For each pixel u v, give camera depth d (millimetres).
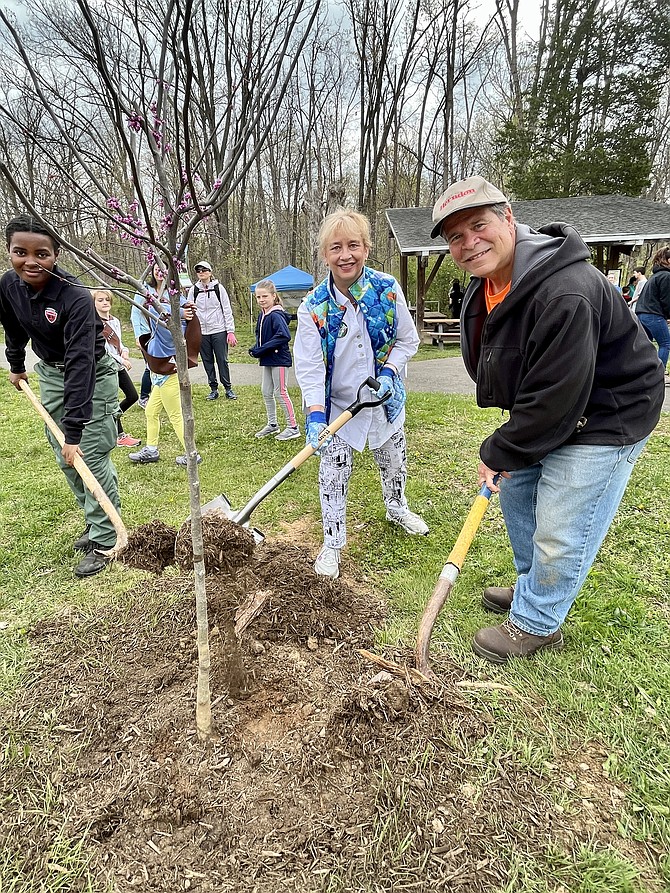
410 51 20578
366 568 3371
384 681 2244
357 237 2713
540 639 2510
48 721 2219
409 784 1881
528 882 1614
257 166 23422
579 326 1873
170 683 2395
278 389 6117
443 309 19516
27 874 1681
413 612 2879
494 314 2131
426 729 2084
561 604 2406
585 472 2135
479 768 1957
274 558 3264
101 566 3383
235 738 2100
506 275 2182
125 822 1807
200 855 1703
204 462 5391
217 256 19781
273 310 5875
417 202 26531
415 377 10477
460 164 33188
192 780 1929
